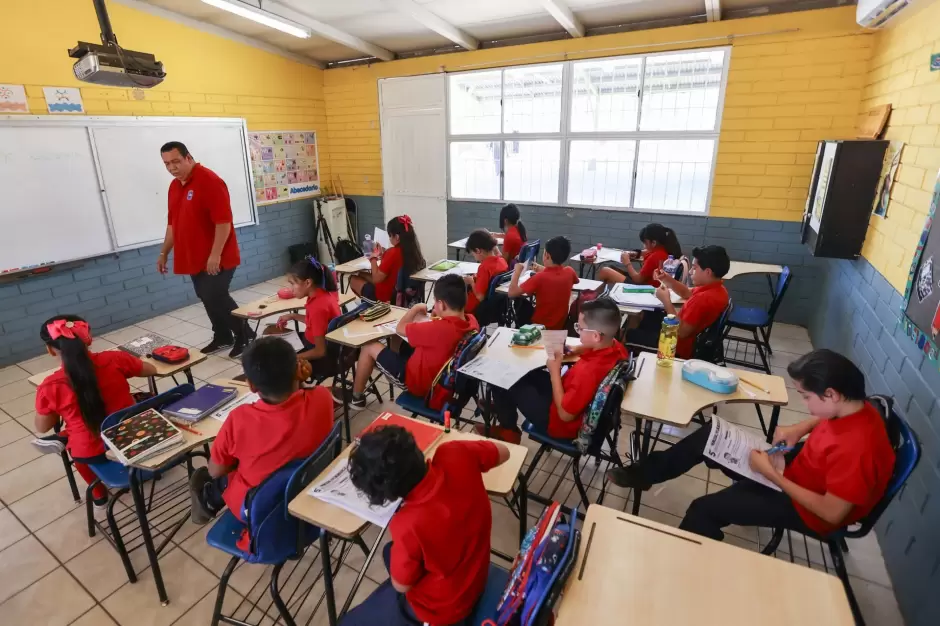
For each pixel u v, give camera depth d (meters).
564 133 5.51
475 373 2.25
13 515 2.45
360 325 2.93
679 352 2.94
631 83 5.05
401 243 4.07
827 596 1.14
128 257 4.82
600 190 5.52
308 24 5.05
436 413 2.41
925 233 2.05
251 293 5.93
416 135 6.47
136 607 1.96
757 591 1.16
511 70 5.64
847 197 3.16
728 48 4.47
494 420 2.66
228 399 2.10
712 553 1.26
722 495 1.81
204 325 4.89
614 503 2.45
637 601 1.13
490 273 3.74
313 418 1.68
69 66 4.19
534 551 1.16
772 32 4.26
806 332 4.59
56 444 2.28
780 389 2.09
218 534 1.72
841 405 1.49
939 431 1.79
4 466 2.81
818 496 1.50
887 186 2.89
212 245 3.86
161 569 2.13
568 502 2.46
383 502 1.18
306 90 6.61
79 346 1.97
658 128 5.04
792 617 1.10
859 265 3.24
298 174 6.68
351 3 4.66
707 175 4.90
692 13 4.60
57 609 1.96
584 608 1.12
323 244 6.94
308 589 2.02
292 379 1.64
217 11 4.92
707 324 2.86
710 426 1.98
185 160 3.63
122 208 4.68
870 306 2.87
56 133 4.16
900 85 3.03
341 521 1.42
